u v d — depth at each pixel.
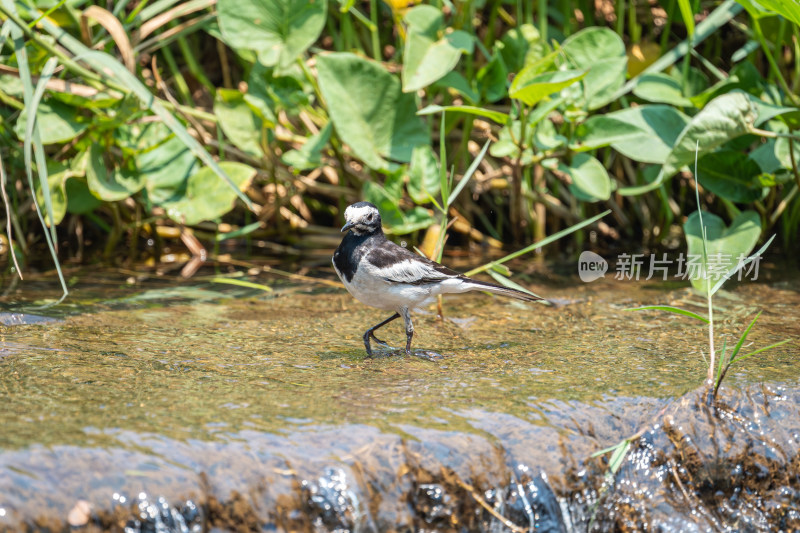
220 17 12.59
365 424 6.29
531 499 6.16
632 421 6.81
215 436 5.97
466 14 13.76
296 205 15.34
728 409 7.04
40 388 6.88
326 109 13.70
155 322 9.55
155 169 12.94
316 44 15.98
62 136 11.58
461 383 7.41
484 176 15.19
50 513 5.14
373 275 8.52
